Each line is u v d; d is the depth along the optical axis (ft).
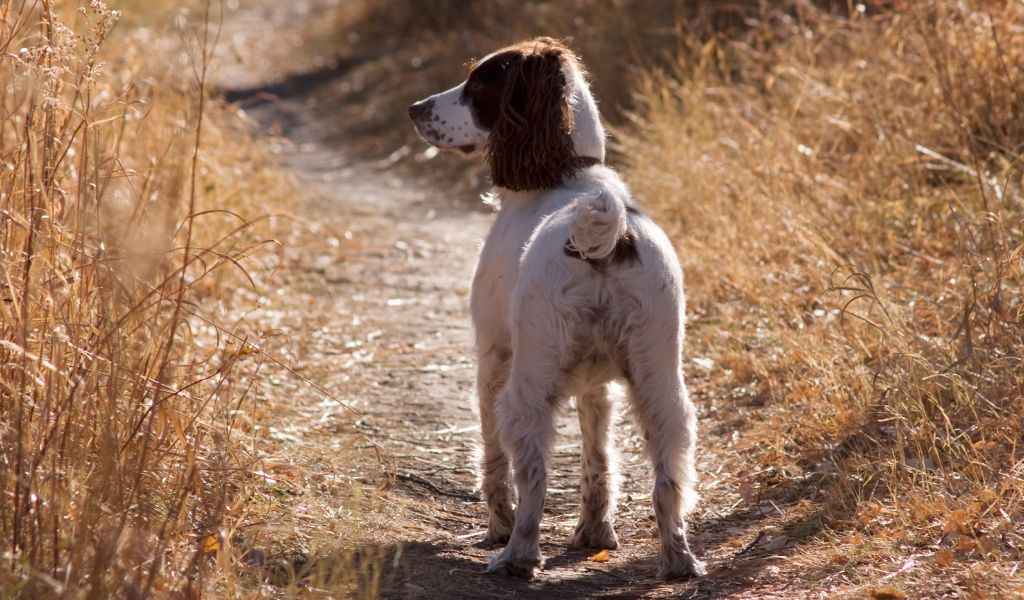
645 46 60.29
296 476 21.70
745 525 20.56
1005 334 23.11
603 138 21.03
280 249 40.75
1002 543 16.92
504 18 77.82
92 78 19.08
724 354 29.40
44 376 17.33
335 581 16.55
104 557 13.87
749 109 43.11
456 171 62.85
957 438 20.07
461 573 17.94
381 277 41.45
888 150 36.29
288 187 54.65
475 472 23.93
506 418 17.70
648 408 17.49
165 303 22.53
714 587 17.17
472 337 21.34
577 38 64.34
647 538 20.58
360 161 69.46
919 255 30.78
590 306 17.28
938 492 18.75
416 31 92.89
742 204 36.37
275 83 91.50
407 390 29.19
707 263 35.14
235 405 25.09
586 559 19.36
